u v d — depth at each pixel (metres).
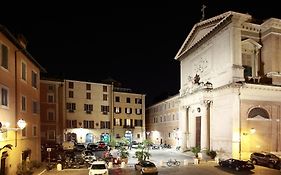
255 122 36.38
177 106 56.38
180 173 27.48
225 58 38.28
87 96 63.03
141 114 71.00
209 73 42.41
